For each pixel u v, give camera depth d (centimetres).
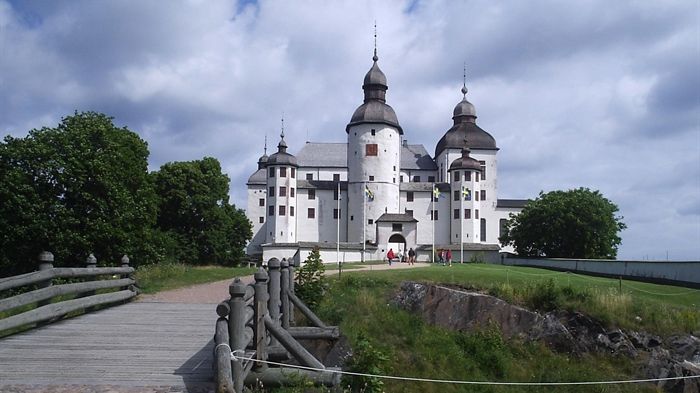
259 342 1047
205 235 6575
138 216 4091
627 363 2244
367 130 8094
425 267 4288
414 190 8450
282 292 1681
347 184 8338
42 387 906
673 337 2309
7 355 1137
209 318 1648
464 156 8481
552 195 7088
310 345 1784
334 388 1039
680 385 2159
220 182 6844
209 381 948
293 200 8269
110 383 934
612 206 7025
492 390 2014
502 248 8681
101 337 1338
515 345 2327
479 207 8362
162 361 1090
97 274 1823
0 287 1209
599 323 2358
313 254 2322
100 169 3831
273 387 1020
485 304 2495
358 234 7994
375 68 8375
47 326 1497
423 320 2403
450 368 2064
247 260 7956
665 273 3631
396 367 1970
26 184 3619
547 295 2491
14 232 3519
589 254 6719
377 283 2758
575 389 2119
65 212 3650
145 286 2708
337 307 2308
